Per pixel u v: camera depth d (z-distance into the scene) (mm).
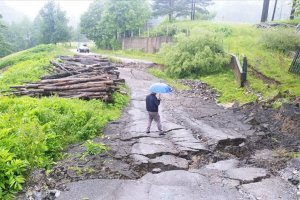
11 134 7781
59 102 11016
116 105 13680
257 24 34312
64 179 6891
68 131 9391
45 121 9430
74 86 13539
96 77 14273
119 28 50125
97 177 7070
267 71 18969
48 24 61625
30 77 18469
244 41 27938
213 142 9555
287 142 9758
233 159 8594
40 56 30688
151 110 9836
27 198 6129
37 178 6719
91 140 9133
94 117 10266
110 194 6395
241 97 15922
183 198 6328
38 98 12562
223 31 33031
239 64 19641
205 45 23578
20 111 9727
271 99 13727
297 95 13523
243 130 10961
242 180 7223
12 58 33938
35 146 7477
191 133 10375
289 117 11133
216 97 17297
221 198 6383
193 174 7461
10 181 6242
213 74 22453
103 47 55156
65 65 19766
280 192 6719
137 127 10719
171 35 38750
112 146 8680
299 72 17922
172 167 7832
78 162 7590
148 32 44969
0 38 51875
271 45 24359
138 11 49969
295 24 29859
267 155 8836
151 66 28172
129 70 24953
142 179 7145
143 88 18953
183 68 23422
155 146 8906
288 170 7703
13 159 6855
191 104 15516
